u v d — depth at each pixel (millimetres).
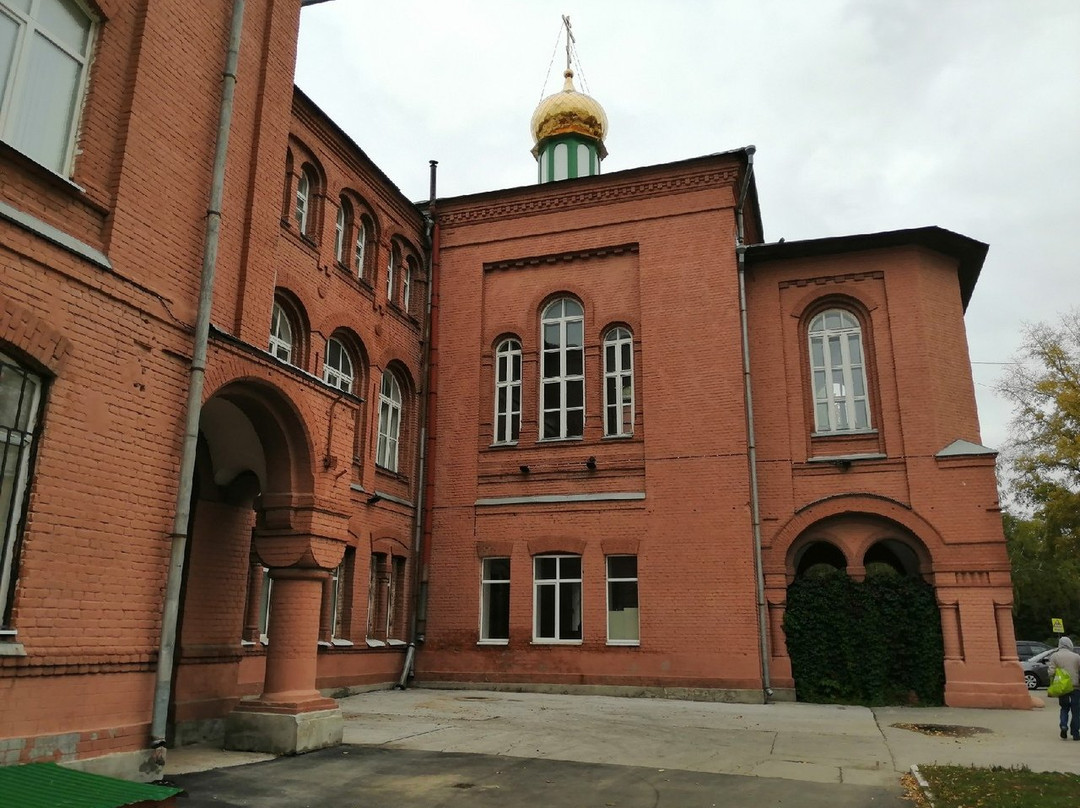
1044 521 36469
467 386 21125
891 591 18281
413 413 20938
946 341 19500
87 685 7852
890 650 18000
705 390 19297
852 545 18781
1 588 7238
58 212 8164
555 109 27109
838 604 18391
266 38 12023
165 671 8586
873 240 19750
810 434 19531
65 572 7727
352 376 18656
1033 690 28531
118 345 8516
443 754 10484
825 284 20250
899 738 12758
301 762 9688
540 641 19094
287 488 10758
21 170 7773
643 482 19312
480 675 19234
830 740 12383
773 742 12078
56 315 7812
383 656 18688
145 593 8578
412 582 20125
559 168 27016
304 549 10609
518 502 19969
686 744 11719
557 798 8367
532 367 20859
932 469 18484
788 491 19094
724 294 19688
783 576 18562
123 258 8719
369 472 18359
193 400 9250
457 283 21875
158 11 9633
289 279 16156
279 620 10734
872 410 19453
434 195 22234
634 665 18344
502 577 20031
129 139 8984
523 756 10523
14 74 8062
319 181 17625
